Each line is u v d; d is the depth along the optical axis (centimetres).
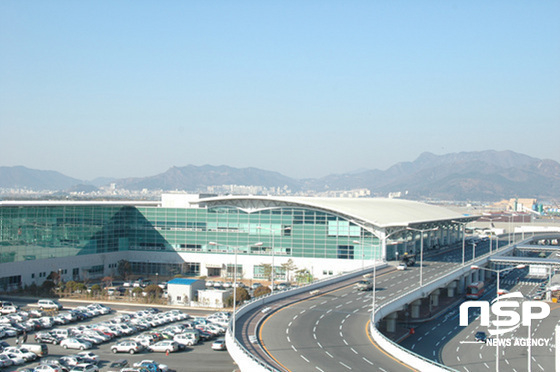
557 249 18388
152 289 10812
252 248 13662
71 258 12475
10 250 10981
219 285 11975
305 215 13362
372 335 6488
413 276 11356
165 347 7088
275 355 5562
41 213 11681
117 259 13988
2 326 8038
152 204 15025
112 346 7144
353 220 13100
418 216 15738
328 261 13212
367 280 9806
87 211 12950
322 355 5625
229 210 13838
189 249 14050
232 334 5975
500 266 15975
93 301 10444
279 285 12144
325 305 8250
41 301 9681
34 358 6650
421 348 8350
